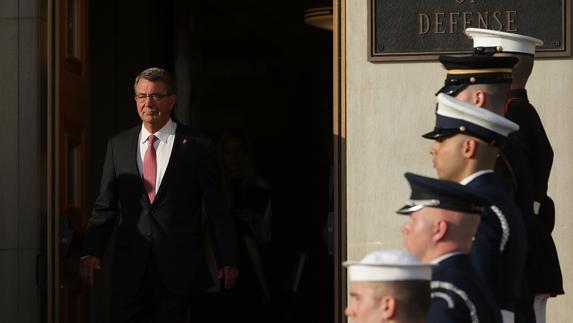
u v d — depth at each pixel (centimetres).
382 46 2178
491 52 1741
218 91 3781
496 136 1391
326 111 3862
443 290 1213
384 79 2183
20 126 2294
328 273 3062
